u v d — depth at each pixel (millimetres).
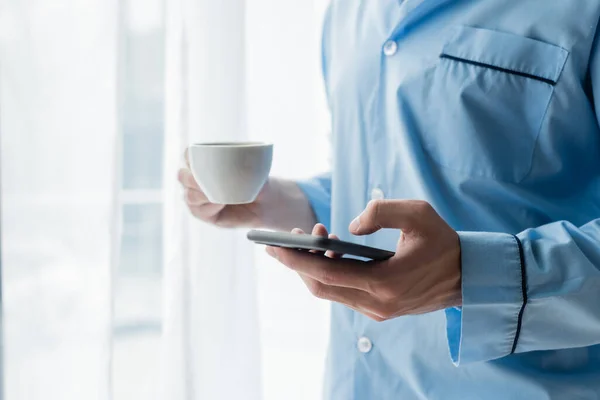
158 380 1114
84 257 1007
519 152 887
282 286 1360
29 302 990
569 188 906
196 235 1140
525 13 888
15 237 979
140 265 1116
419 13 923
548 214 892
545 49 872
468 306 767
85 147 1000
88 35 992
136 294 1115
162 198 1117
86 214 1005
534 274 769
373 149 962
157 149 1111
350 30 1025
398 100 921
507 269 767
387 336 947
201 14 1114
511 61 879
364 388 979
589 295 776
